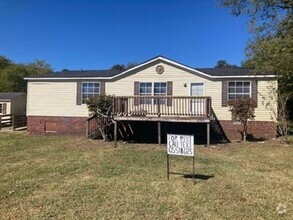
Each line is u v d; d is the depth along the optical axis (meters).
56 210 6.55
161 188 8.04
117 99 17.31
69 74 22.42
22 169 10.46
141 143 17.47
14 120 26.31
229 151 14.17
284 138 17.50
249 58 18.98
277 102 18.25
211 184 8.39
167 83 19.86
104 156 12.83
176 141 8.77
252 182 8.59
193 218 6.10
